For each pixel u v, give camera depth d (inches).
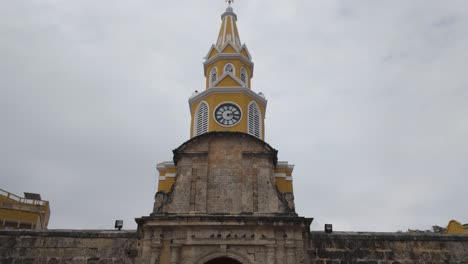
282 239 842.2
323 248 880.9
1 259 855.1
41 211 1571.1
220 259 919.7
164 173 1214.3
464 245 899.4
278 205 886.4
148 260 819.4
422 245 895.7
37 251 864.9
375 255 880.3
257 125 1285.7
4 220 1427.2
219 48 1455.5
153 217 840.9
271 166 939.3
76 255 862.5
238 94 1280.8
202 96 1302.9
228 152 947.3
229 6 1616.6
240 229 847.1
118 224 911.0
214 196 896.9
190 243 829.8
